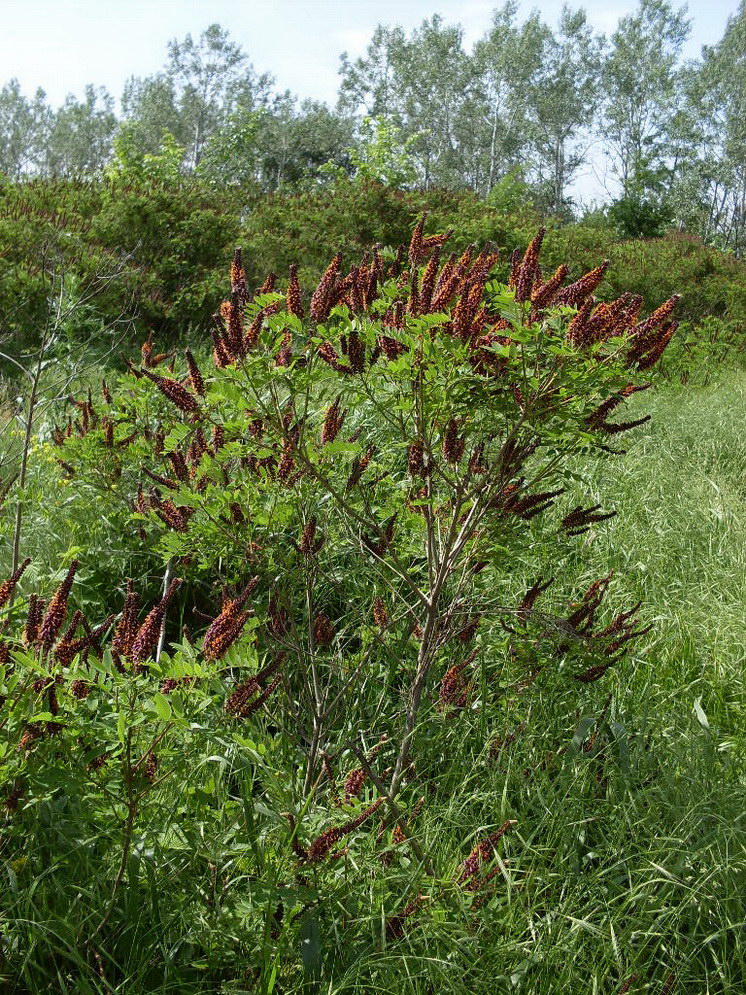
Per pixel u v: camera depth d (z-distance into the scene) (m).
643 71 61.53
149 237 11.65
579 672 3.76
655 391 9.91
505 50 62.25
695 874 2.88
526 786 3.18
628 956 2.58
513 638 3.62
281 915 2.46
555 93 62.91
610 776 3.29
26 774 2.30
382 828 2.81
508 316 2.59
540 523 5.10
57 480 5.08
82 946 2.38
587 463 6.36
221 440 3.43
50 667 2.43
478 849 2.71
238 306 2.91
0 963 2.28
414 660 3.80
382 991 2.40
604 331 2.68
